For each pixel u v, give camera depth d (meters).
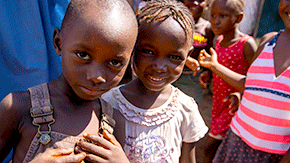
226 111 2.53
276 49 1.73
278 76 1.64
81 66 0.69
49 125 0.77
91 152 0.78
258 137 1.77
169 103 1.16
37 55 1.42
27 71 1.40
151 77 1.01
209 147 2.67
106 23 0.66
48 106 0.77
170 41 0.92
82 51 0.68
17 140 0.79
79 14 0.68
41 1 1.39
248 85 1.89
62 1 1.48
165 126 1.13
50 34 1.48
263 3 4.92
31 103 0.78
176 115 1.16
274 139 1.71
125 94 1.15
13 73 1.37
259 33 5.21
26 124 0.76
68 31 0.70
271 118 1.68
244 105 1.91
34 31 1.37
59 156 0.71
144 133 1.12
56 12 1.49
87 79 0.69
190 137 1.22
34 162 0.68
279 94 1.63
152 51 0.96
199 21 3.01
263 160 1.81
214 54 2.29
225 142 2.19
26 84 1.42
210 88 4.15
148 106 1.13
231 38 2.49
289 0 1.58
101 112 0.91
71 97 0.83
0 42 1.29
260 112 1.74
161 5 0.96
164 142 1.13
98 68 0.69
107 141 0.80
